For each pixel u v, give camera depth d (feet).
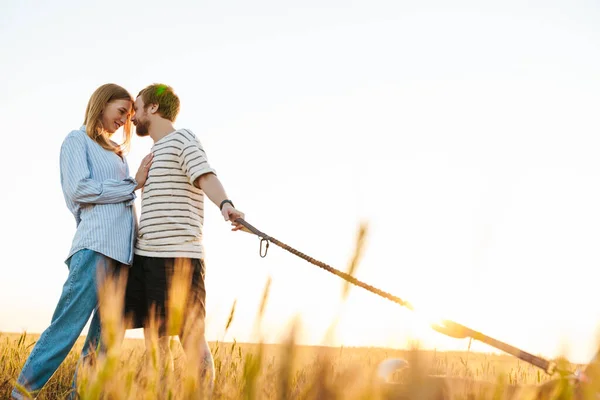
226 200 12.75
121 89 14.07
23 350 13.56
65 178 13.21
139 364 7.30
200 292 13.03
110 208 13.20
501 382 4.54
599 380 3.56
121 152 14.51
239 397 5.57
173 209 13.20
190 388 5.71
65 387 13.09
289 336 3.28
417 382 3.18
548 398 4.95
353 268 3.70
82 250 12.76
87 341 12.78
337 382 3.42
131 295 13.32
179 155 13.37
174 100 14.25
